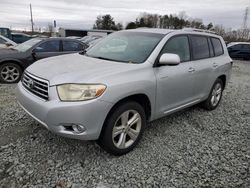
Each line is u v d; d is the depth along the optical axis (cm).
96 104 293
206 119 504
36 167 308
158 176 304
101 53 425
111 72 320
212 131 447
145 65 359
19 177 288
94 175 299
